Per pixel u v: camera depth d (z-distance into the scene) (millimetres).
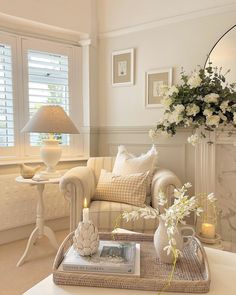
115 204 2270
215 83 2451
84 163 3398
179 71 2898
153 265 1229
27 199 2896
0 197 2723
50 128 2412
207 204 2516
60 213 3146
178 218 1153
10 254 2545
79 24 3244
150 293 1043
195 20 2773
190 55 2824
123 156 2709
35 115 2510
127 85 3266
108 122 3459
